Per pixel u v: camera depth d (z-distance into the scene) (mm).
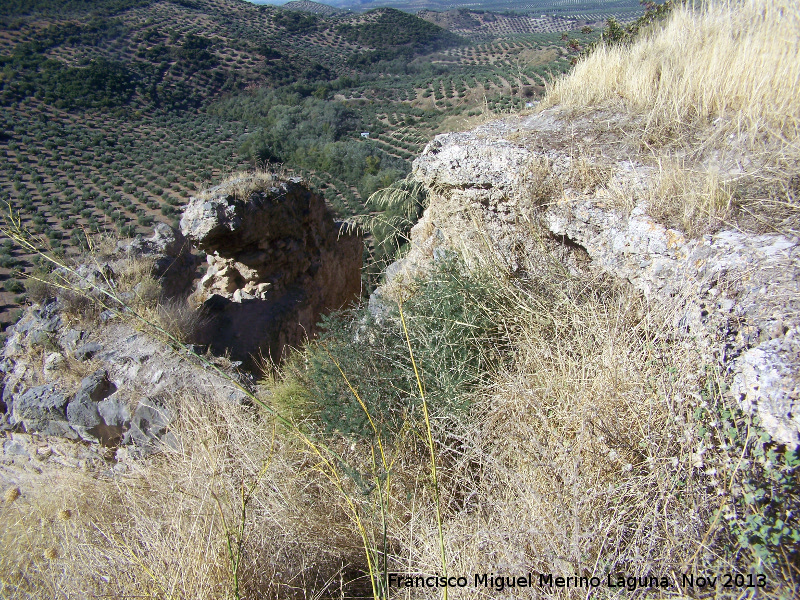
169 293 8031
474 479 2928
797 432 1932
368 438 3102
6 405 5195
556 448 2598
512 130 5152
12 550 3643
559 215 3990
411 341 3496
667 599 1984
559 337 3289
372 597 2566
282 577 2678
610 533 2244
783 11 5523
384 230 5824
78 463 4941
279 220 9648
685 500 2203
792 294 2412
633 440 2482
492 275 3871
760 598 1866
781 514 1953
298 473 3213
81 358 5199
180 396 4535
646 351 2770
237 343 8055
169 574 2576
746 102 4266
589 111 5117
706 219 3168
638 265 3367
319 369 3531
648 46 6164
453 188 4832
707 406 2293
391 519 2781
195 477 3355
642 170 3896
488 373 3273
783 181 3283
